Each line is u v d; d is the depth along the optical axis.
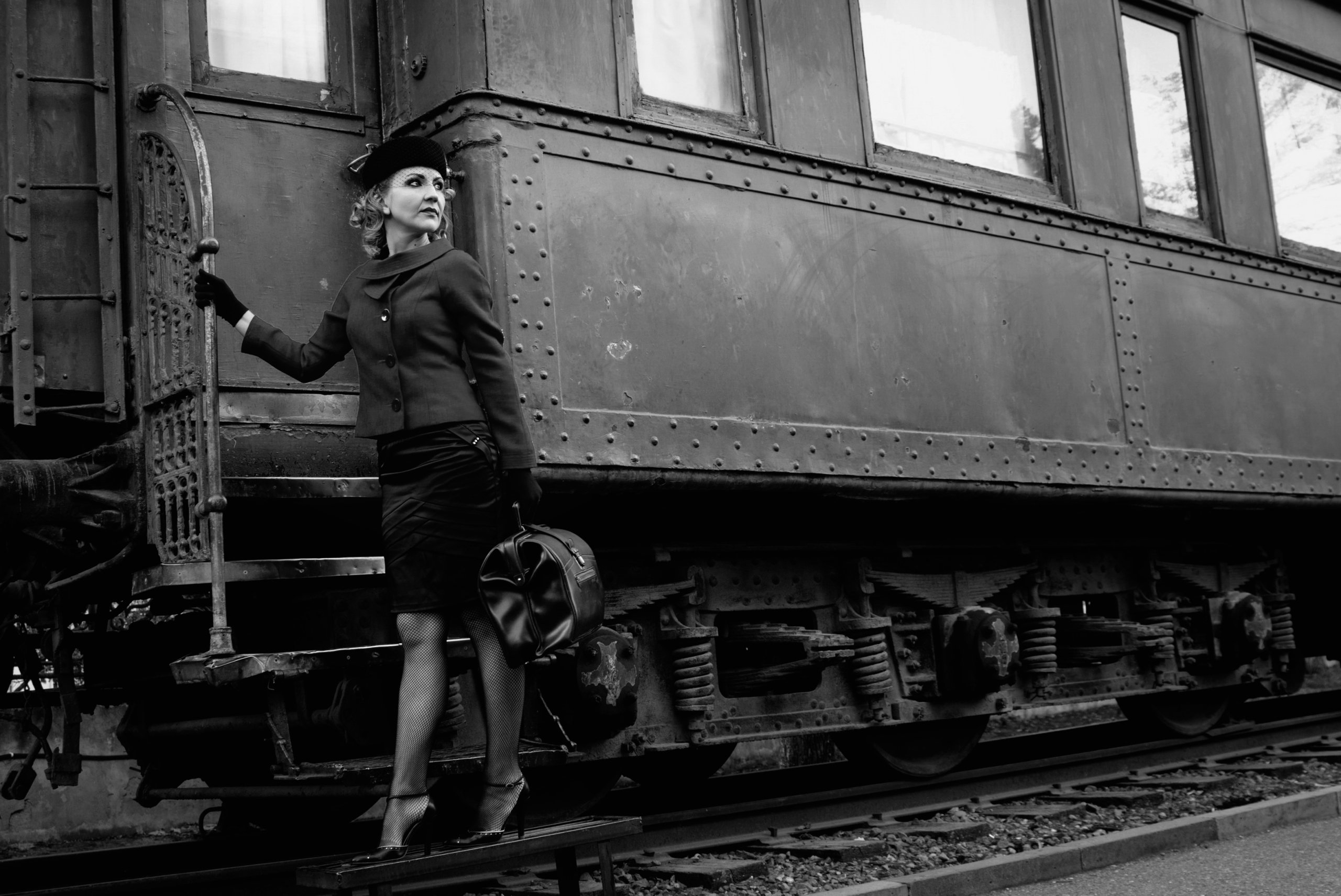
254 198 4.60
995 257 6.06
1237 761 7.32
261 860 5.48
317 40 4.86
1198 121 7.44
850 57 5.69
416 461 3.46
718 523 5.71
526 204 4.50
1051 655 6.72
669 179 4.93
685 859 4.93
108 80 4.43
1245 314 7.36
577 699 4.93
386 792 3.59
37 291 4.29
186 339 4.00
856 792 5.93
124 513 4.20
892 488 5.45
